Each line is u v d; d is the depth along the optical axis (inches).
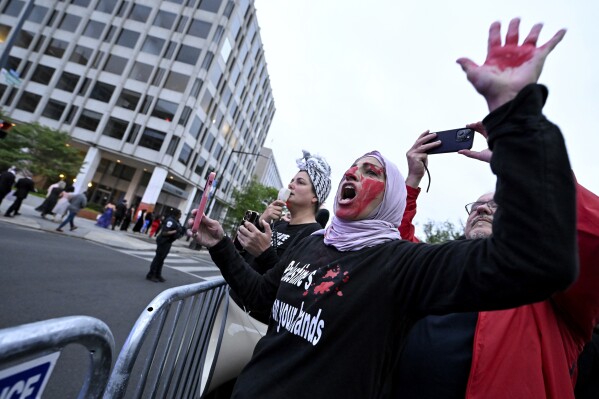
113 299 190.4
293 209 105.4
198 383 69.8
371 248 42.7
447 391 44.0
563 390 39.3
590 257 37.4
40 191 935.0
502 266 26.8
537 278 25.1
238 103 1379.2
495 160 29.3
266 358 43.2
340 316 37.2
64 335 26.4
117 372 43.1
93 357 32.1
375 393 35.0
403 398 47.1
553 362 40.1
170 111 1032.8
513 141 28.2
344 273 41.0
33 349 23.5
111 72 1071.6
